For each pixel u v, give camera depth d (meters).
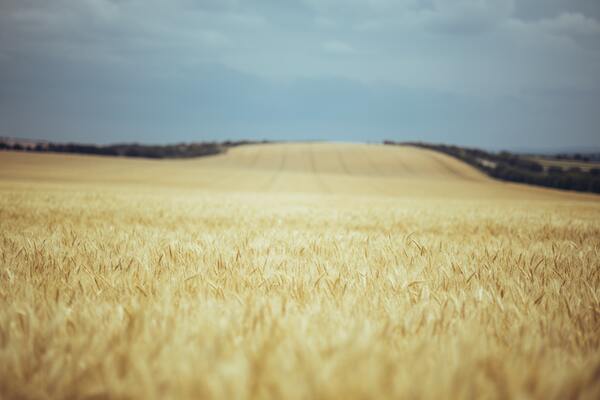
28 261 3.91
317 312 2.47
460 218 12.34
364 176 88.06
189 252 4.66
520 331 2.20
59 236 5.84
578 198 54.44
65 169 73.62
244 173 81.00
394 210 15.85
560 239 7.30
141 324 2.10
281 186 61.78
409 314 2.48
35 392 1.49
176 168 85.69
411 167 100.19
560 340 2.11
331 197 31.70
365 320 2.22
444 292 3.09
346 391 1.43
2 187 28.66
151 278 3.40
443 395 1.41
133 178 63.97
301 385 1.45
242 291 3.07
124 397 1.48
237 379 1.49
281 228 8.44
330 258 4.57
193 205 15.68
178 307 2.56
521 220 11.95
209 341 1.88
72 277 3.35
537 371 1.58
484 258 4.70
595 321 2.48
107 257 4.29
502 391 1.43
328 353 1.72
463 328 2.19
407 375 1.53
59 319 2.16
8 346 1.84
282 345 1.83
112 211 11.88
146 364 1.64
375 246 5.58
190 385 1.48
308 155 113.19
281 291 3.03
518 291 3.09
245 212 13.01
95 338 1.95
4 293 2.75
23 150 109.25
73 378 1.58
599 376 1.56
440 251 5.23
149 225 8.52
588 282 3.53
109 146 115.25
